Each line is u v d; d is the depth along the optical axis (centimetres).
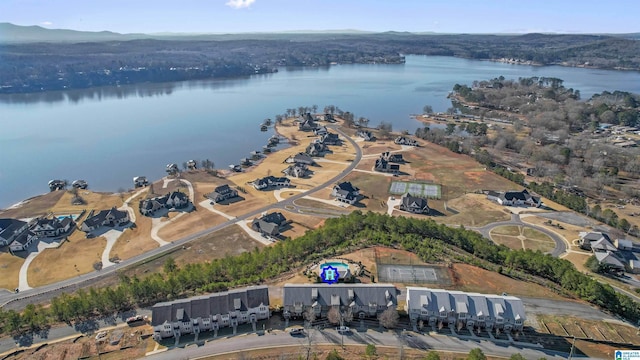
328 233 13850
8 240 15125
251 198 19200
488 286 11625
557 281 12088
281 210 17925
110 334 9869
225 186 19362
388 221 14638
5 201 19938
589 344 9575
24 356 9212
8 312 10269
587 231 16012
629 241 14788
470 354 8388
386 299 10262
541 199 19138
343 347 9281
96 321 10425
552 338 9712
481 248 13250
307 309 10219
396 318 9888
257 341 9488
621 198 19612
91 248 14888
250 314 10006
